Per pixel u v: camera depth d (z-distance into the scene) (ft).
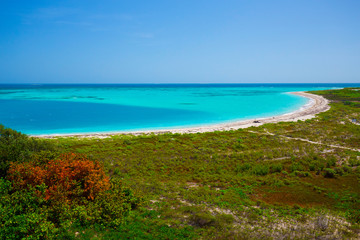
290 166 67.51
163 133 113.29
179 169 67.00
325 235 34.55
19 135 63.93
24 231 28.12
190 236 32.96
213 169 66.90
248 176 62.13
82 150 79.66
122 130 123.85
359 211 45.01
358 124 128.88
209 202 46.29
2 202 32.40
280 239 32.83
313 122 132.77
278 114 178.19
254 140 96.17
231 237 33.04
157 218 38.19
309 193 53.26
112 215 35.83
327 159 73.20
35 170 38.06
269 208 45.24
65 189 36.60
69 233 30.96
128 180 57.26
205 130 119.55
